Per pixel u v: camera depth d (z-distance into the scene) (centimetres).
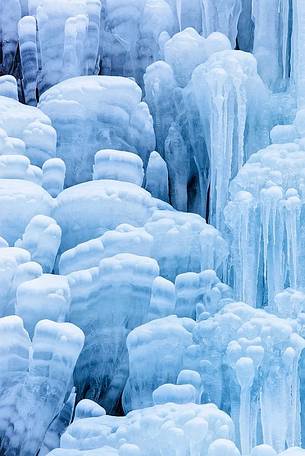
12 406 668
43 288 681
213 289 740
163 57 918
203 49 883
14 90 907
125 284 720
